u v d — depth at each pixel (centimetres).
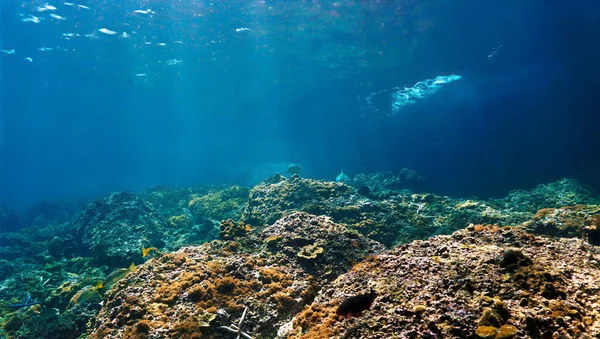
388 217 898
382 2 1747
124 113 5250
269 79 3194
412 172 1920
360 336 313
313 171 3525
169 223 1364
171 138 7394
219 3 1783
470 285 342
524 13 1908
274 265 595
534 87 2464
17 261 1332
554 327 280
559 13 1947
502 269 355
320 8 1812
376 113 3666
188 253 627
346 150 3834
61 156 8019
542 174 2238
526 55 2234
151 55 2577
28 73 3095
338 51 2409
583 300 310
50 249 1250
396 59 2480
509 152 2511
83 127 6141
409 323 311
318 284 568
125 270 683
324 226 691
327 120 4147
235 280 544
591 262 383
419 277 371
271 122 4819
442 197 1105
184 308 493
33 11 1928
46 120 5484
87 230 1227
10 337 697
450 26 1988
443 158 2842
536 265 355
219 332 469
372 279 398
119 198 1330
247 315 495
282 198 1011
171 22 2012
